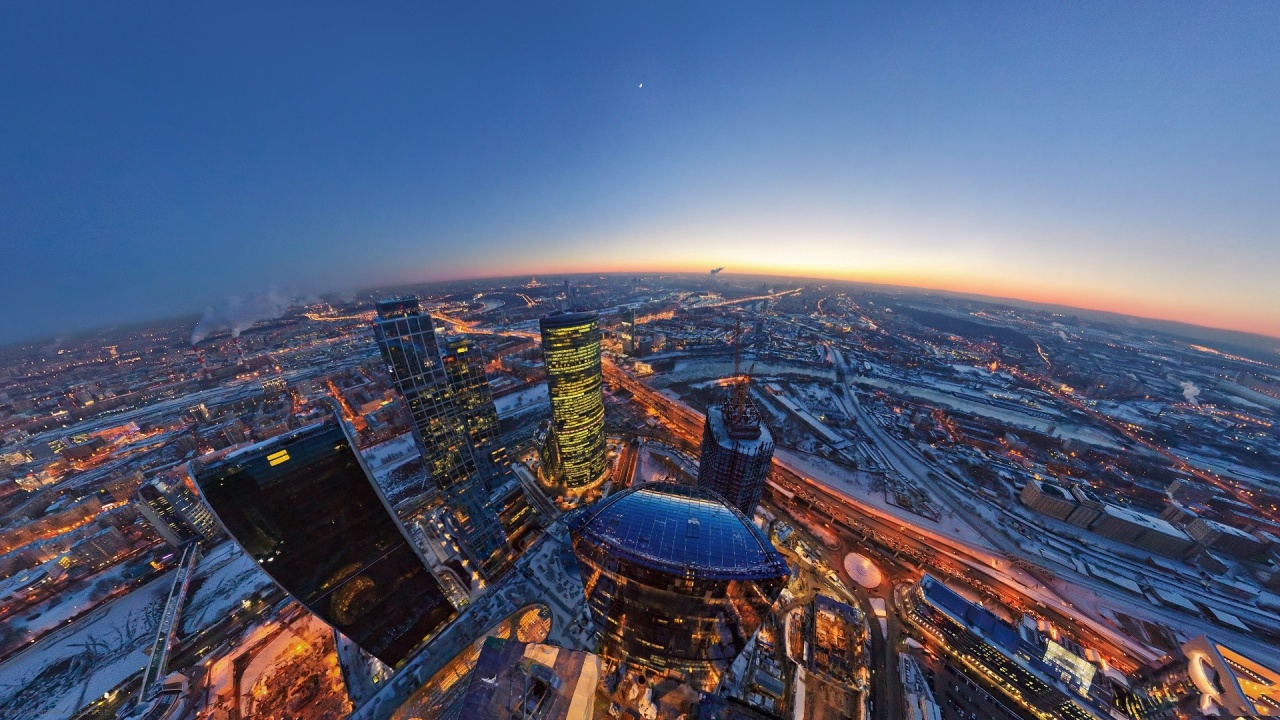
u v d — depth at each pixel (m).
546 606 151.12
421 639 143.50
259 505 104.81
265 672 151.75
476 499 176.88
